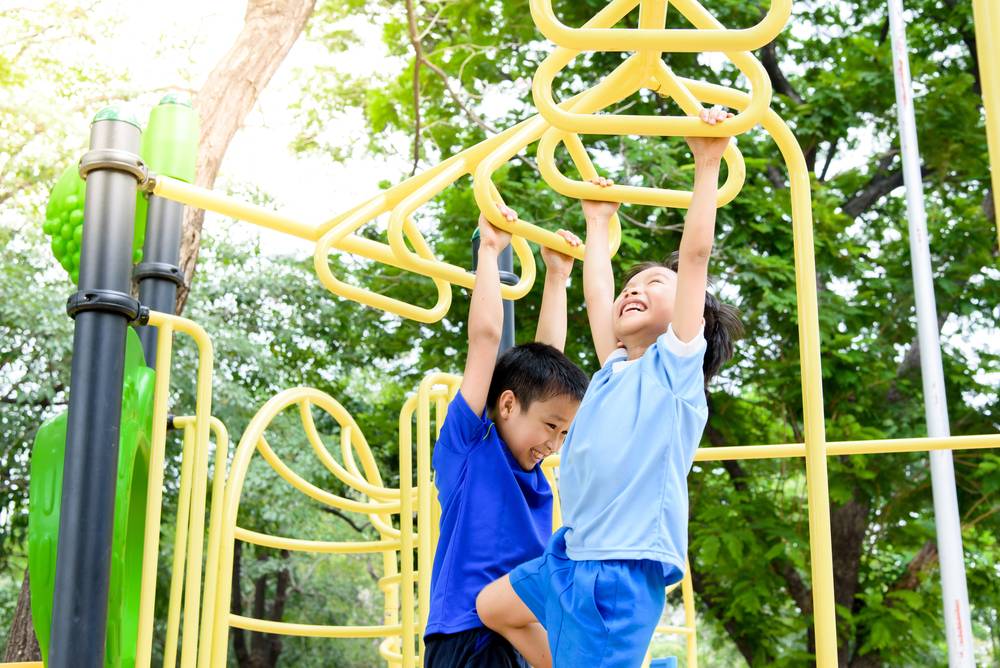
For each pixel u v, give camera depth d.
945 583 6.62
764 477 9.13
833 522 8.84
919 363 9.27
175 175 2.55
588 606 1.62
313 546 3.01
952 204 9.95
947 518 6.72
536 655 1.79
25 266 9.68
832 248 8.71
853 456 7.75
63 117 9.14
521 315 8.47
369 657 14.93
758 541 8.23
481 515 1.92
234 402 10.52
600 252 2.20
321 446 2.98
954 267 9.21
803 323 1.71
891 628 8.19
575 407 2.00
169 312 2.53
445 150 10.56
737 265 8.47
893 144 10.55
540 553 1.94
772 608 8.84
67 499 1.66
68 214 2.60
